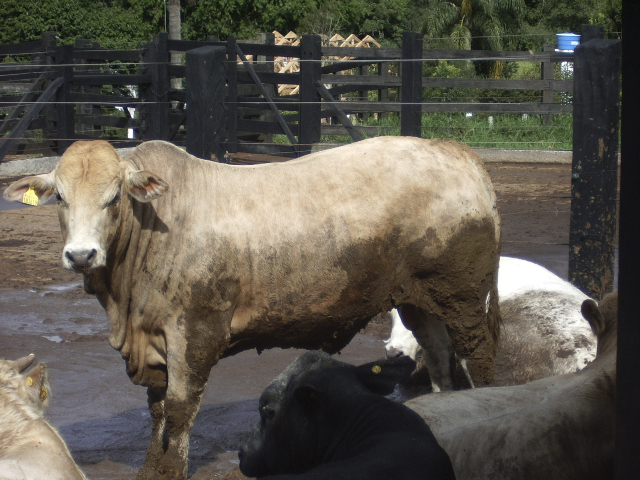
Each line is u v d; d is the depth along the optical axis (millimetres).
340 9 39594
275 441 3535
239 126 15305
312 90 14805
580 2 35094
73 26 28438
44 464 2682
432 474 2832
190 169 5211
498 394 3736
